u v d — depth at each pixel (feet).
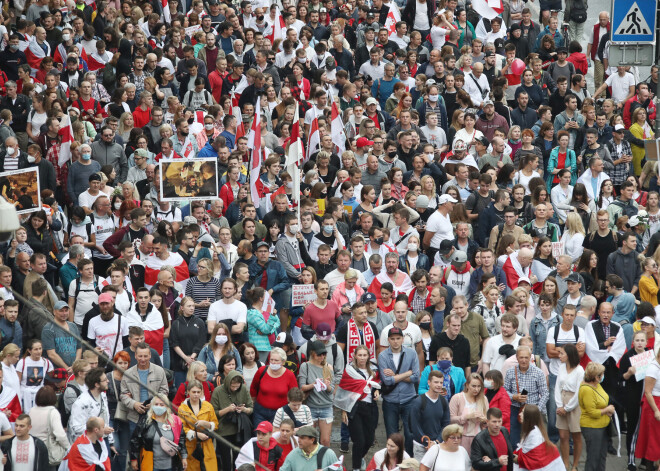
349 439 174.60
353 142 251.39
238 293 177.99
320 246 194.49
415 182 223.92
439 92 278.05
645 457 164.76
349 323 171.73
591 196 238.48
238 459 147.95
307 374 163.53
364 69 294.25
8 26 281.74
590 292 195.11
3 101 244.83
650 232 219.20
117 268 176.55
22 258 180.14
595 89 315.58
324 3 337.52
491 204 217.15
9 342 166.20
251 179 210.79
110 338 167.02
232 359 159.02
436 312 182.09
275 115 263.90
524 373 160.56
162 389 158.51
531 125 272.51
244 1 329.52
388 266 188.65
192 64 272.92
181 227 202.39
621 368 169.78
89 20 315.37
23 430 139.95
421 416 156.15
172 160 202.90
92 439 143.54
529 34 321.52
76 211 202.90
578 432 165.07
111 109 252.83
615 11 193.06
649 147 186.29
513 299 175.63
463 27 321.32
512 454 151.64
